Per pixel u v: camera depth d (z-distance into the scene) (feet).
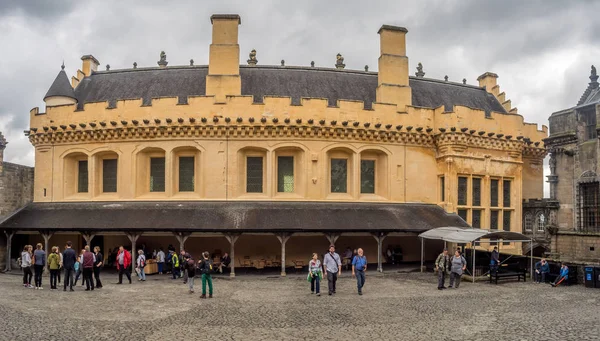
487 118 104.22
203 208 91.66
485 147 104.06
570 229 93.40
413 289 68.18
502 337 41.55
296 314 50.78
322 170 96.17
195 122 93.97
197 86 106.73
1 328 43.16
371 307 54.65
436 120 102.53
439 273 68.74
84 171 102.06
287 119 94.22
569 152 94.43
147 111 95.20
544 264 75.36
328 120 95.86
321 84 109.91
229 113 94.27
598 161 89.15
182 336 41.60
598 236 86.79
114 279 79.10
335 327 45.03
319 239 98.78
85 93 111.14
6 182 98.63
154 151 97.86
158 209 91.76
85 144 98.89
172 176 95.71
